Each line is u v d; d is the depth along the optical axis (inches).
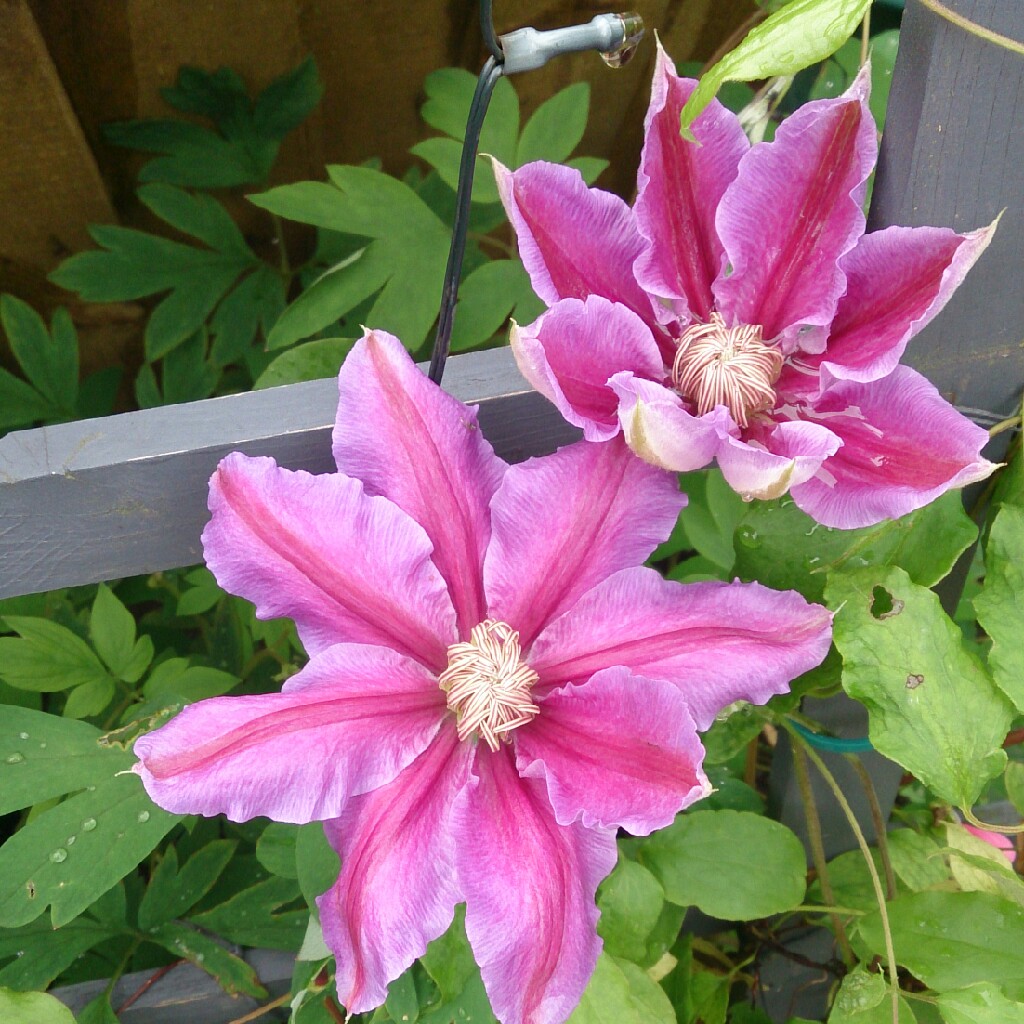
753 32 9.8
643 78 21.8
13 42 17.8
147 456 11.1
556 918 9.7
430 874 10.2
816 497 10.5
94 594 22.2
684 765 9.4
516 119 18.1
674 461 10.3
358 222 17.2
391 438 10.5
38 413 22.8
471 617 11.0
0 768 13.2
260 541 10.2
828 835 17.2
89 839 13.1
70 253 23.0
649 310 11.3
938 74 10.4
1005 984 12.9
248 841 20.2
